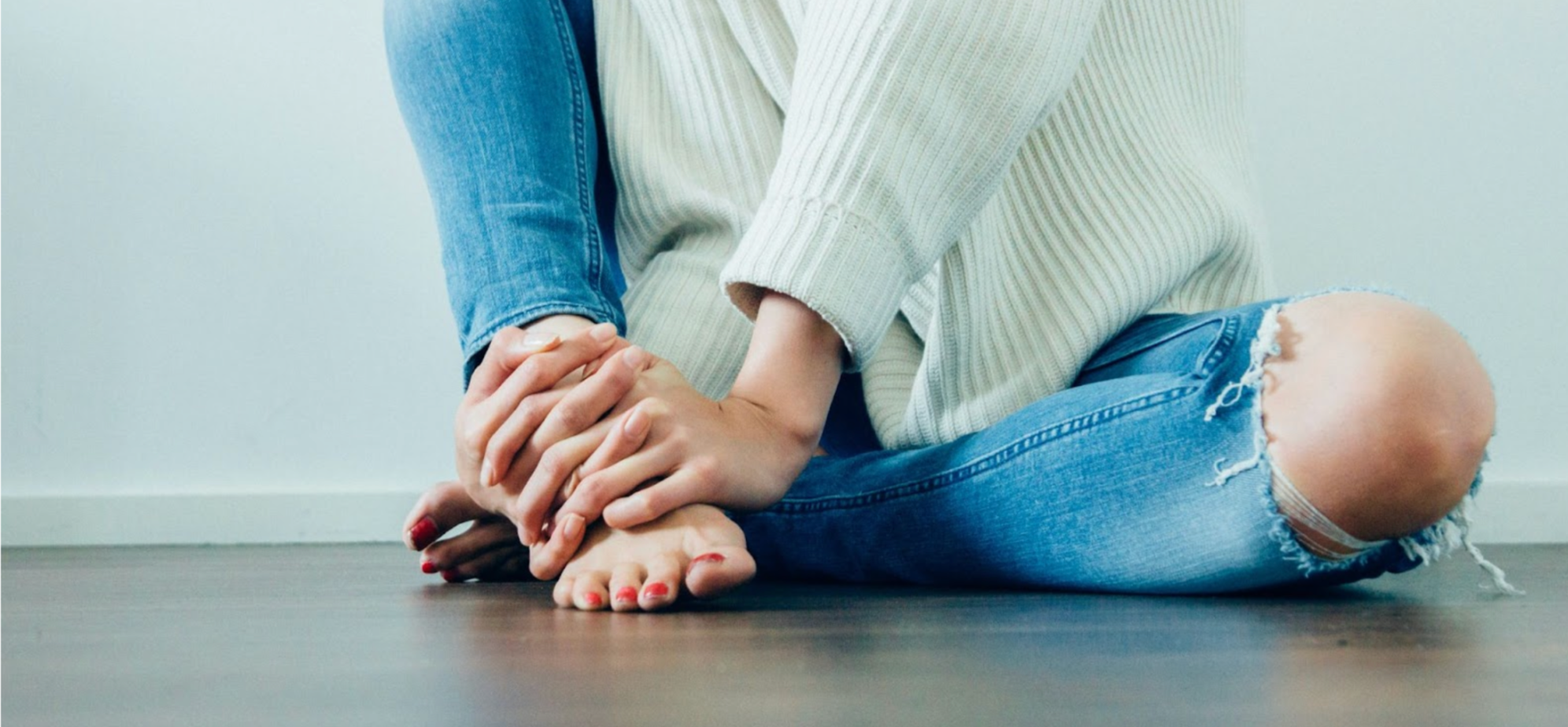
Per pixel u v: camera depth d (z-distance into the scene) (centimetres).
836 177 119
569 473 119
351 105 270
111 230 269
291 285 268
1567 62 237
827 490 133
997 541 123
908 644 103
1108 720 84
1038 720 84
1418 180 240
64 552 226
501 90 133
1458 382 112
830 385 122
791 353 121
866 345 120
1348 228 240
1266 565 116
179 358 268
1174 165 135
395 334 268
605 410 119
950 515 125
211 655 102
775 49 142
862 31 119
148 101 271
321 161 270
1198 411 115
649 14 147
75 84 271
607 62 149
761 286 120
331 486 266
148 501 262
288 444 267
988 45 119
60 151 270
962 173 122
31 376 267
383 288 268
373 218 270
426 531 139
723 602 119
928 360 134
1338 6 239
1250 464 113
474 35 134
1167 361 124
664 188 144
